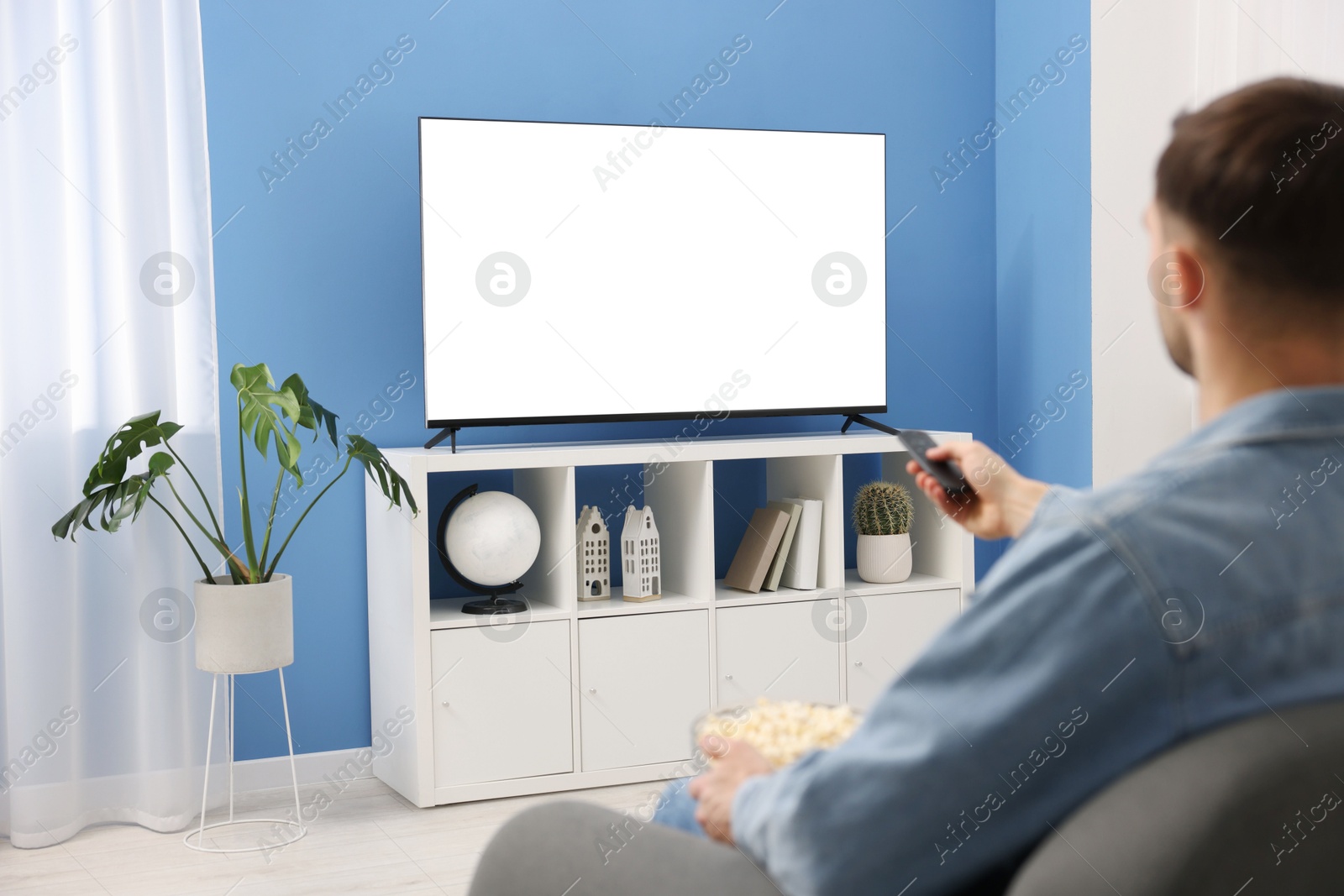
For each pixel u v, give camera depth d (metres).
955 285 3.73
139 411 2.69
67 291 2.66
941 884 0.60
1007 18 3.69
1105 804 0.57
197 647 2.56
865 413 3.40
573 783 2.85
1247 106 0.60
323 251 3.04
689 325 3.18
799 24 3.51
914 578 3.36
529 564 2.86
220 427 2.95
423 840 2.55
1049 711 0.56
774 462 3.45
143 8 2.68
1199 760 0.55
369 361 3.09
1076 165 3.39
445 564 2.89
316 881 2.33
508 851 0.84
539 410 3.04
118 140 2.67
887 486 3.33
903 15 3.63
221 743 2.85
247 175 2.96
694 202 3.17
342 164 3.04
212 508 2.78
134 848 2.56
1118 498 0.59
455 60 3.14
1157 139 3.21
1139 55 3.23
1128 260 3.28
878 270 3.37
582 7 3.26
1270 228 0.58
